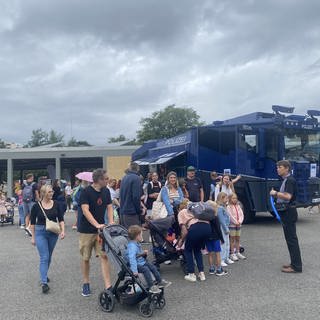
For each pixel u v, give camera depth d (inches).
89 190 248.1
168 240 307.7
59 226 273.3
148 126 2807.6
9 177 1505.9
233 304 231.0
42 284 267.4
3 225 694.5
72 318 217.9
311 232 464.1
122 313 223.3
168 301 240.1
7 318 220.4
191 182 404.2
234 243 341.1
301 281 273.1
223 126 565.3
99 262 351.6
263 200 535.2
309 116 568.1
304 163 525.0
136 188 324.5
